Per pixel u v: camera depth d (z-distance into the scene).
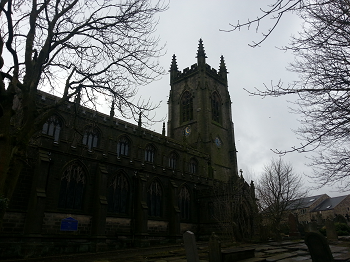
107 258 24.30
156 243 40.03
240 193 44.28
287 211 54.66
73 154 33.47
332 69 12.14
